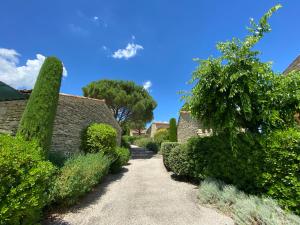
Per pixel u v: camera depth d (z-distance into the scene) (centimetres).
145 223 427
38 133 529
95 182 652
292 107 545
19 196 280
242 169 538
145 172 1125
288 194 423
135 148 3184
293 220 357
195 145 734
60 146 847
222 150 608
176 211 494
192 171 761
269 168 469
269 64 554
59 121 852
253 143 502
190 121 1623
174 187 754
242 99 525
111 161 948
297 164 413
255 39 553
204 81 588
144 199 596
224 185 564
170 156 951
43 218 422
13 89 707
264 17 562
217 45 585
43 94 563
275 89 538
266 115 522
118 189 716
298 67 821
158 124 4259
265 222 359
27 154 326
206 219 445
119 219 445
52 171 405
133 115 2505
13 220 272
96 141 972
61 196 458
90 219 440
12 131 743
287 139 436
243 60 553
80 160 623
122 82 2528
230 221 432
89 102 1136
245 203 428
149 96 2611
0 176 269
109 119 1514
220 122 598
